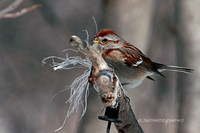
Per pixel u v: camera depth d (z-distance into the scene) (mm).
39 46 19016
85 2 19375
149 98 18031
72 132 17859
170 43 18000
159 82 18625
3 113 17938
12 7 8953
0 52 18828
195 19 10664
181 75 10984
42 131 17844
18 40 19031
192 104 10773
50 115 18234
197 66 10703
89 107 10898
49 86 18625
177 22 11047
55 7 18969
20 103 18344
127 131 7203
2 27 18875
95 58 6516
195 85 10750
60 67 7344
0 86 18469
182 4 10820
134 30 11086
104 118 6590
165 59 18234
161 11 17016
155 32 17484
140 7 11031
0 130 17469
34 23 19219
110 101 6469
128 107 6969
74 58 7316
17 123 17938
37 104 18500
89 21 18125
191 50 10711
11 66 18812
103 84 6465
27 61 18906
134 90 12266
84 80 7281
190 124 10789
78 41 6359
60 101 18484
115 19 11070
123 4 10992
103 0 11258
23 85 18656
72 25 18125
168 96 18516
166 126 15734
